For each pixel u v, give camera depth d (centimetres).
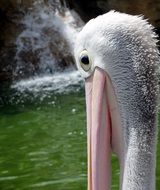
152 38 414
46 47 1894
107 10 1977
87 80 430
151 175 414
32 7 1956
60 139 1182
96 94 426
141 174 414
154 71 412
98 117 429
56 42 1912
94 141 430
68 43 1922
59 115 1343
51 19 1966
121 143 428
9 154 1128
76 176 995
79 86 1616
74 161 1062
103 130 429
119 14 425
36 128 1266
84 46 426
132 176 415
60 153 1107
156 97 413
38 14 1956
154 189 414
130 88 416
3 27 1894
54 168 1038
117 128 427
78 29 1962
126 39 414
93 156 431
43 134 1223
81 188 947
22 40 1889
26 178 1005
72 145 1142
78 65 433
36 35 1916
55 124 1280
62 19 1978
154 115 414
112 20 418
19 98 1530
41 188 959
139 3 1922
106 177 431
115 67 416
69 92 1547
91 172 434
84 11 2033
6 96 1570
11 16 1916
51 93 1553
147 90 413
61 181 980
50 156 1097
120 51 414
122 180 423
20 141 1195
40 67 1852
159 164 1014
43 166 1052
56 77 1773
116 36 414
